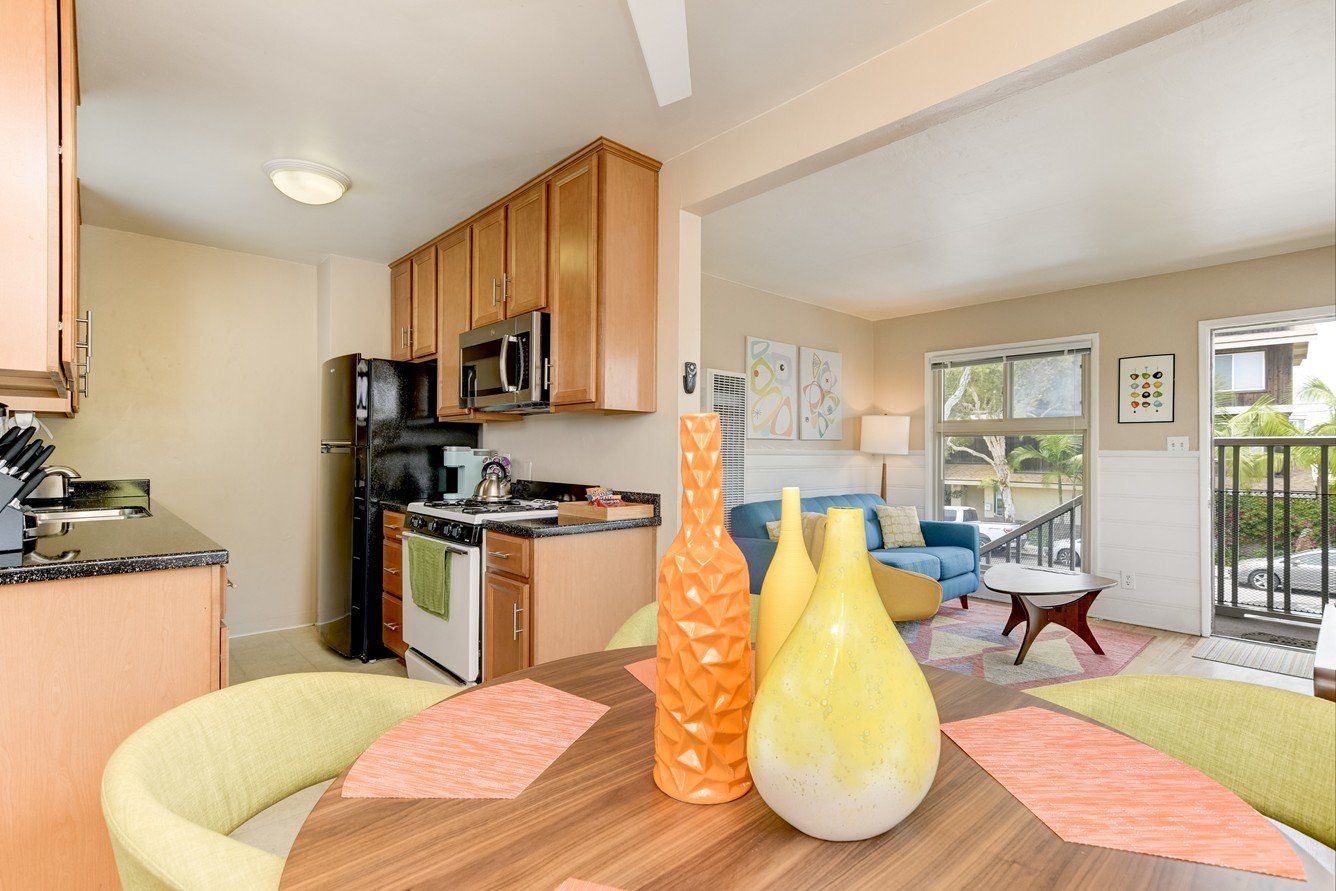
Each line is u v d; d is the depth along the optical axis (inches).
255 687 38.6
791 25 72.7
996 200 129.1
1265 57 82.4
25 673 54.1
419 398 145.3
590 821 27.2
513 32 74.2
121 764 29.3
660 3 46.9
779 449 204.2
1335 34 77.7
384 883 23.0
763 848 25.5
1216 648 155.7
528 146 102.3
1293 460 176.4
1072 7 62.7
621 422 117.0
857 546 26.7
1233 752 38.5
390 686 43.9
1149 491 179.9
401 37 75.2
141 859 23.7
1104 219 139.1
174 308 143.4
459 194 120.6
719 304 187.2
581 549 100.0
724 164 97.6
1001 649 151.3
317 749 40.0
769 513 169.3
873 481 240.2
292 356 159.2
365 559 135.4
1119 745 34.1
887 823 24.9
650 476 110.6
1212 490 171.2
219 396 148.6
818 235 150.2
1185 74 86.3
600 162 101.0
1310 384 172.9
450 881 23.2
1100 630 172.6
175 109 91.1
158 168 109.1
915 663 26.3
